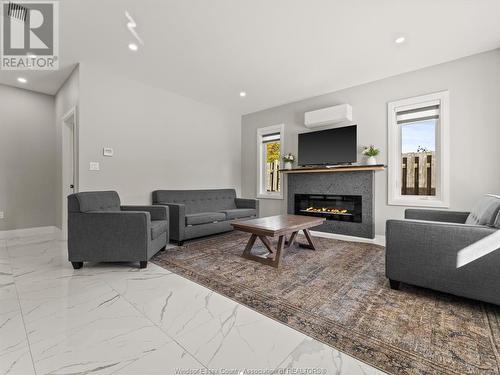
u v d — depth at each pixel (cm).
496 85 289
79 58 312
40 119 429
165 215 318
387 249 202
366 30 256
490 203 195
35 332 141
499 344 131
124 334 140
